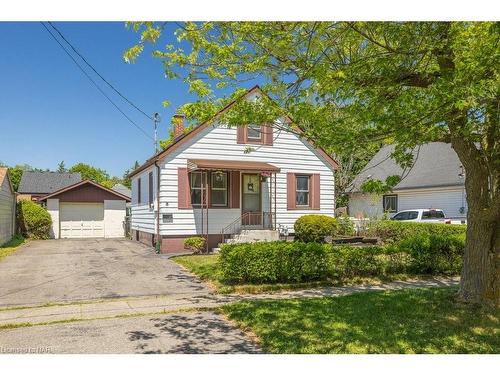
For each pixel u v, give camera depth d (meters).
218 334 6.06
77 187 25.03
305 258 9.81
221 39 6.89
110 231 25.59
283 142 17.50
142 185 20.17
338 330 6.06
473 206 7.64
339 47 6.58
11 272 11.24
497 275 7.46
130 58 6.37
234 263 9.41
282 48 6.04
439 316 6.80
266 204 17.27
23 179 40.47
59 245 18.91
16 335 6.07
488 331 6.05
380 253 10.69
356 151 7.21
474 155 7.50
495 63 5.08
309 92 6.66
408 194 25.36
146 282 9.96
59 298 8.36
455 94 5.10
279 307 7.39
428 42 5.97
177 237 15.66
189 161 15.83
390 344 5.48
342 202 31.50
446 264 11.13
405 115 5.98
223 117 8.09
